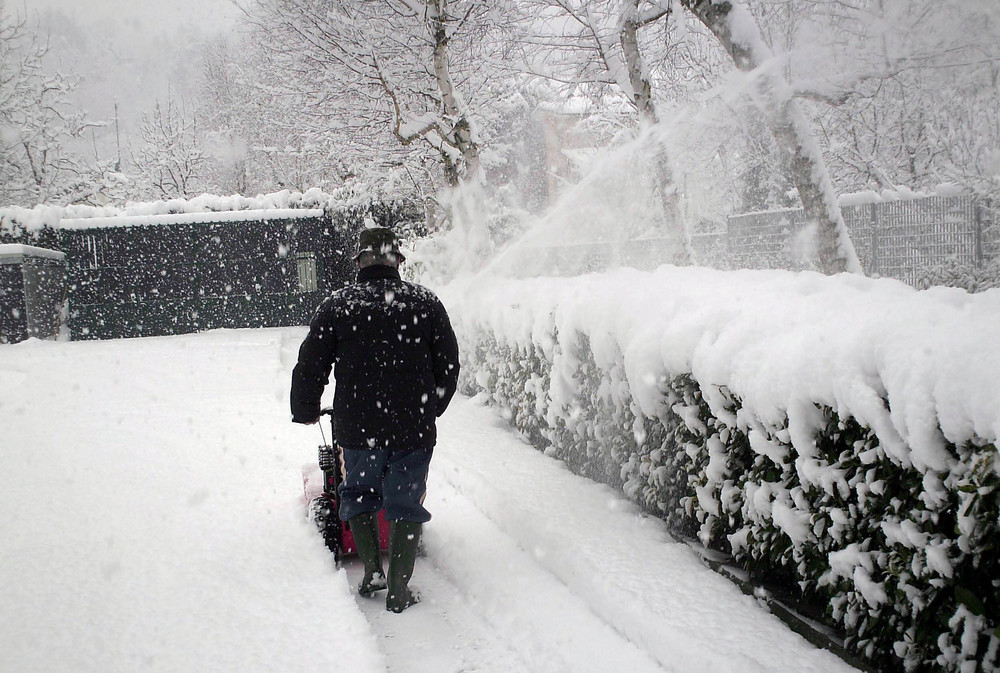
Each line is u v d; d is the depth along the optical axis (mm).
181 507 5051
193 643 3158
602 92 15266
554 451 5781
